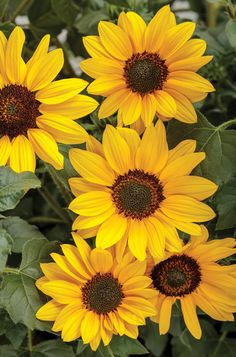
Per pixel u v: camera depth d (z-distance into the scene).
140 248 0.66
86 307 0.69
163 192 0.68
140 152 0.67
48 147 0.66
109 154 0.67
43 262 0.72
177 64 0.68
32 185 0.68
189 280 0.72
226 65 0.95
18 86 0.67
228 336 0.90
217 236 0.77
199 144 0.74
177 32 0.67
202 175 0.73
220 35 0.96
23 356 0.79
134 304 0.69
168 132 0.73
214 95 0.95
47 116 0.67
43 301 0.71
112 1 0.83
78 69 1.11
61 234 0.87
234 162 0.73
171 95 0.68
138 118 0.69
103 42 0.67
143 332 0.85
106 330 0.69
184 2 1.33
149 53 0.68
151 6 0.90
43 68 0.67
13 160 0.66
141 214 0.68
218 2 0.76
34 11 0.94
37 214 0.94
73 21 0.93
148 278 0.68
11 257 0.80
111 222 0.67
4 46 0.67
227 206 0.74
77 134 0.67
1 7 0.85
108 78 0.68
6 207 0.69
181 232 0.72
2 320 0.77
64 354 0.79
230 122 0.74
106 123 0.75
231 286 0.70
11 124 0.67
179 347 0.86
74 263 0.68
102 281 0.69
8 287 0.71
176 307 0.76
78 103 0.67
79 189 0.68
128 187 0.67
